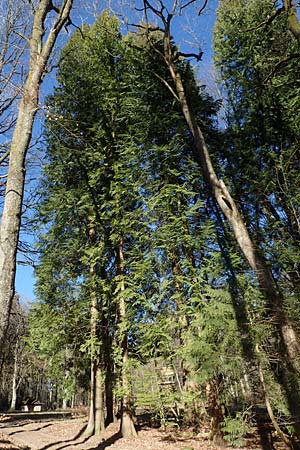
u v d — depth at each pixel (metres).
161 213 11.79
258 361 7.91
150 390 11.34
